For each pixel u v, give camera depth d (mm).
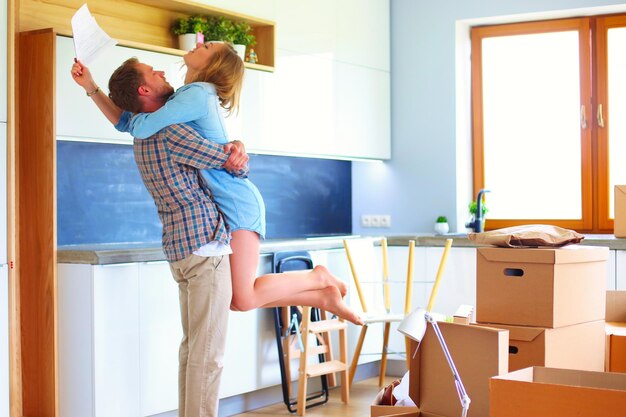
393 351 5801
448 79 6207
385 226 6461
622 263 5172
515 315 3020
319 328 4902
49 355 4082
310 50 5672
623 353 3236
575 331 3062
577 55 6035
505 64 6254
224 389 4664
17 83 4113
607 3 5762
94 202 4711
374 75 6266
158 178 3531
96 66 4219
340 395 5332
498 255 3043
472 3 6117
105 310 4012
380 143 6328
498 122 6289
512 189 6266
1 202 3725
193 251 3537
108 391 4031
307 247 5176
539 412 2004
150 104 3607
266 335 4934
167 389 4332
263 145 5285
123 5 4672
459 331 2494
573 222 6078
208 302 3576
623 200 5105
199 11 4938
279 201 5992
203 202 3566
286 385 4902
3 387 3723
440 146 6242
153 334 4250
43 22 4270
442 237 5707
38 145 4074
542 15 6016
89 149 4684
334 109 5883
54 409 4066
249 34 5332
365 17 6180
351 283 5551
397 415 2480
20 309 4156
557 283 2955
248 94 5160
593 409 1943
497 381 2061
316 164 6309
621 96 5953
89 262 3967
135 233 4941
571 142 6082
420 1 6309
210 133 3578
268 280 3770
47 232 4070
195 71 3684
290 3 5512
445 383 2525
